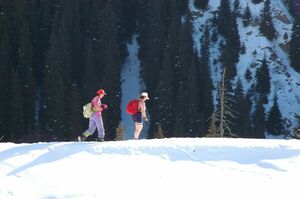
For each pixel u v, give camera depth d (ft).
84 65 433.89
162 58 439.22
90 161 71.20
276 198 59.06
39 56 435.12
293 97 434.30
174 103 398.62
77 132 368.68
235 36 460.96
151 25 452.35
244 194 60.29
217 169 70.79
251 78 440.04
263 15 472.85
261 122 397.80
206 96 412.98
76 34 436.35
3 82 385.91
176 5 479.41
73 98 375.86
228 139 87.15
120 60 453.17
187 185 63.41
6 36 406.82
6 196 57.82
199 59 441.27
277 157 76.38
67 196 58.23
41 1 452.76
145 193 59.82
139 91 437.17
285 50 466.70
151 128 394.93
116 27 453.58
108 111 389.60
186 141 82.69
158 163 72.02
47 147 76.89
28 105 386.73
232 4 490.49
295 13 492.54
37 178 64.08
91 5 466.70
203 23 488.44
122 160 72.38
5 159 70.95
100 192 59.67
